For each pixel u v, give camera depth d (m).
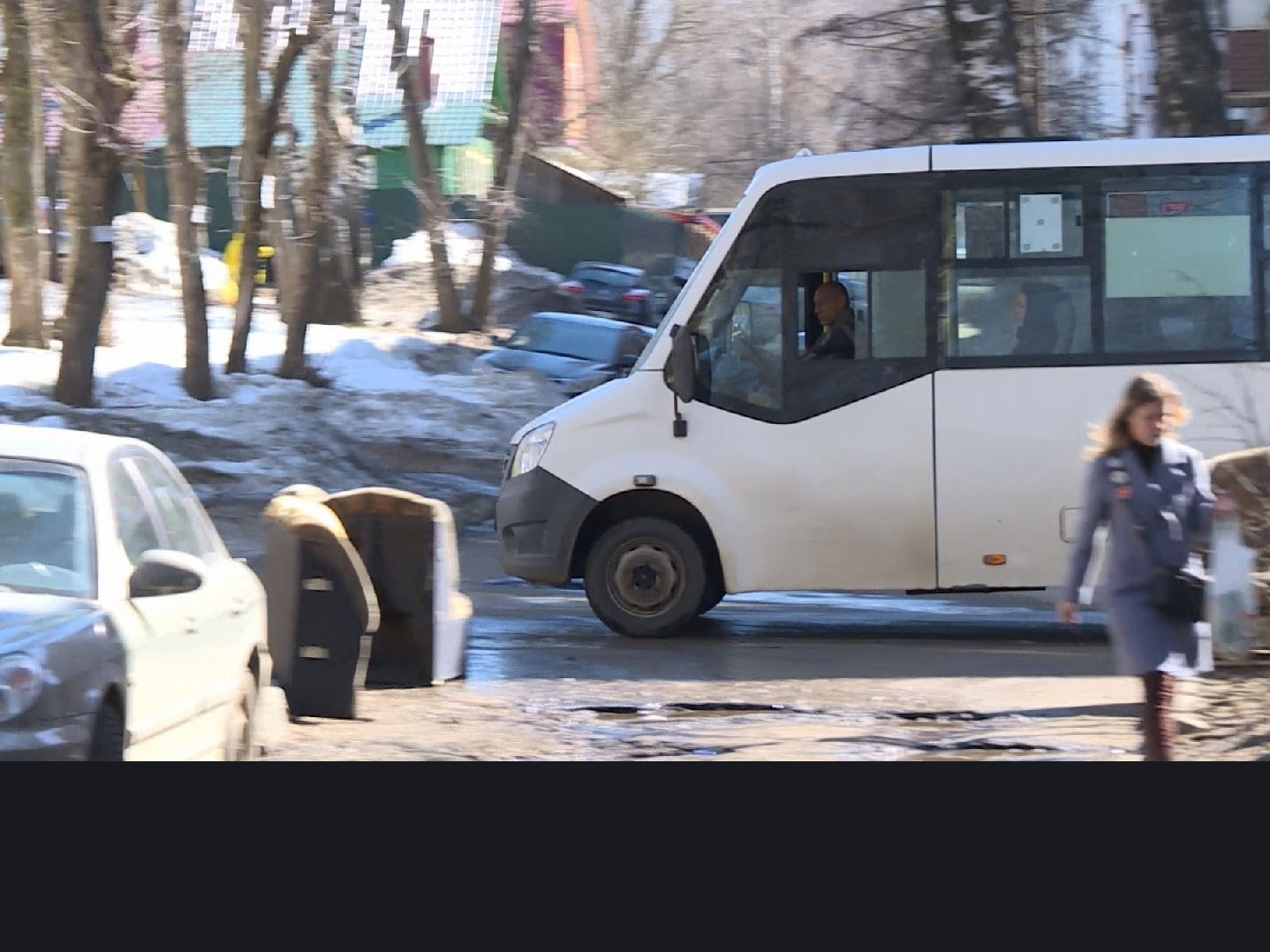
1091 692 17.59
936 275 21.41
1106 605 12.27
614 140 96.12
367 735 15.41
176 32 39.28
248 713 13.76
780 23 72.12
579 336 48.97
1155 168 21.27
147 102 44.84
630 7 91.50
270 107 41.50
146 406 37.91
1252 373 21.06
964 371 21.30
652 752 14.58
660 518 21.86
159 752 11.16
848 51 38.00
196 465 35.22
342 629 16.38
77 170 36.72
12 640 9.75
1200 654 12.12
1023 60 36.53
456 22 91.12
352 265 61.41
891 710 16.69
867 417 21.38
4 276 60.66
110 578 11.09
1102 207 21.31
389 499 18.47
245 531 32.47
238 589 13.47
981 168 21.41
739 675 18.94
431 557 18.44
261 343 48.38
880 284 21.47
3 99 43.41
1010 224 21.36
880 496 21.34
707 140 90.75
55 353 41.66
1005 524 21.20
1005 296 21.36
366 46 79.44
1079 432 21.16
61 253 63.34
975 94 29.75
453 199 80.75
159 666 11.10
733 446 21.55
